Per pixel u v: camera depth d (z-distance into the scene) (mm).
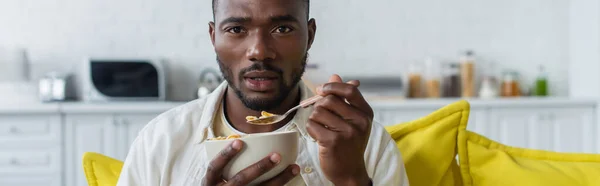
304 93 1143
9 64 3592
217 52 1035
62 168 3227
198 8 3752
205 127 1135
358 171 901
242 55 1000
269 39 992
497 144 1230
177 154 1142
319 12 3826
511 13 3986
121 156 3260
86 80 3361
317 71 3666
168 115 1186
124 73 3385
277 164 855
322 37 3834
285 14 981
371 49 3877
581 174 1165
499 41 3984
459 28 3949
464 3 3949
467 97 3730
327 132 857
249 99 1022
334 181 906
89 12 3666
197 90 3623
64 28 3652
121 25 3689
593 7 3752
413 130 1245
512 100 3527
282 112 1117
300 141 1127
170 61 3729
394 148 1134
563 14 4008
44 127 3213
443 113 1226
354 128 851
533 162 1203
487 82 3822
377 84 3641
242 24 988
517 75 3902
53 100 3459
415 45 3914
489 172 1190
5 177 3201
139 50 3705
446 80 3770
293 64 1011
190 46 3744
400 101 3449
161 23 3719
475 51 3961
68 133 3227
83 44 3666
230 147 850
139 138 1174
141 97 3395
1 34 3598
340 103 849
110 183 1214
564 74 4023
